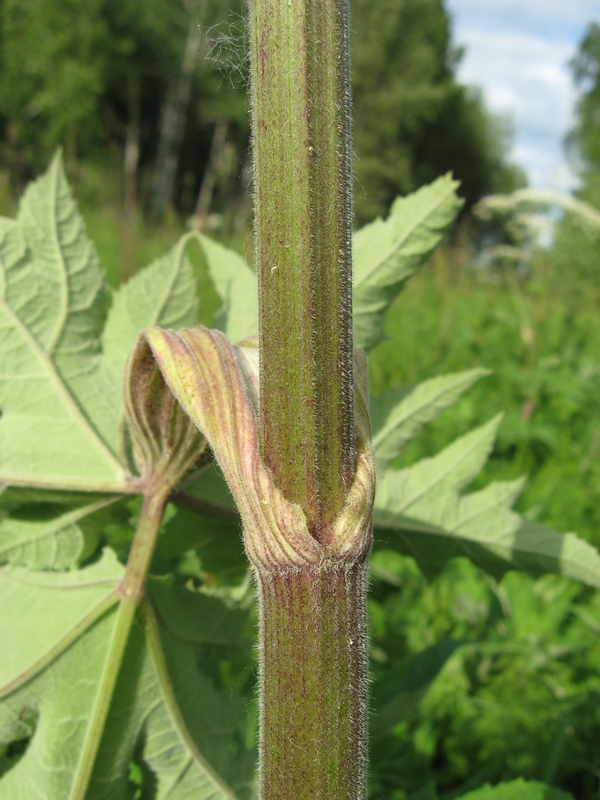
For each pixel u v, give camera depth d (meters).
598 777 0.26
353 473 0.10
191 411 0.10
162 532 0.18
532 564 0.20
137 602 0.16
